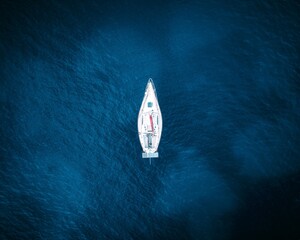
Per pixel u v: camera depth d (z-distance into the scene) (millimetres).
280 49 49125
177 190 41656
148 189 41844
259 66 48094
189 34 49906
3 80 46844
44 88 46875
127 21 50781
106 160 43438
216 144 43969
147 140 41750
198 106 45812
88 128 45031
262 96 46500
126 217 40500
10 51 48406
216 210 40344
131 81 47281
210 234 39219
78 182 42344
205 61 48344
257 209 40250
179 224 39969
